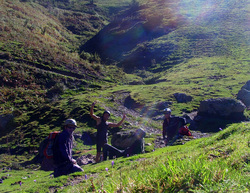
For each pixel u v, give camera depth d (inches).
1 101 1352.1
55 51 2033.7
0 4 2805.1
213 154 180.5
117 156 440.1
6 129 1083.9
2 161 761.0
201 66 1824.6
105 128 437.7
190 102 1118.4
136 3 4443.9
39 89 1557.6
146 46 2662.4
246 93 1000.9
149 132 883.4
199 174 113.6
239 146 183.9
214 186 103.9
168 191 109.3
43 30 2613.2
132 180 119.6
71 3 4884.4
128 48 2883.9
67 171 266.5
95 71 1955.0
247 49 2068.2
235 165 141.2
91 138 887.7
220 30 2628.0
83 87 1674.5
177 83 1480.1
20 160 785.6
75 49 2878.9
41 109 1160.8
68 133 262.1
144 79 1937.7
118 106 1194.6
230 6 3275.1
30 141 925.2
